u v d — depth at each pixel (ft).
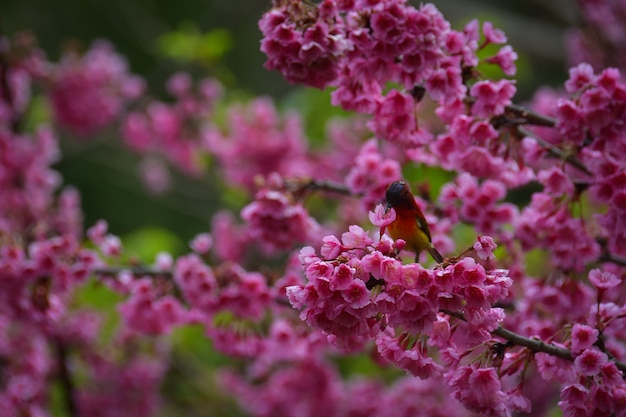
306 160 37.93
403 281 12.93
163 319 23.70
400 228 17.17
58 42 55.67
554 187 18.78
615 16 38.34
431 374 14.16
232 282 22.67
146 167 46.21
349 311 12.81
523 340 14.78
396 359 14.25
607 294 19.85
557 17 47.06
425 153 21.67
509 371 15.01
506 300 21.33
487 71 30.66
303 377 31.09
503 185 20.65
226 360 39.37
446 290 13.00
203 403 38.04
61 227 32.53
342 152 36.19
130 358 34.55
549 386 30.07
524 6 54.60
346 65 17.81
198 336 36.70
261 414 31.68
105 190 56.65
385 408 29.25
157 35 54.65
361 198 22.20
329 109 40.52
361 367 34.47
